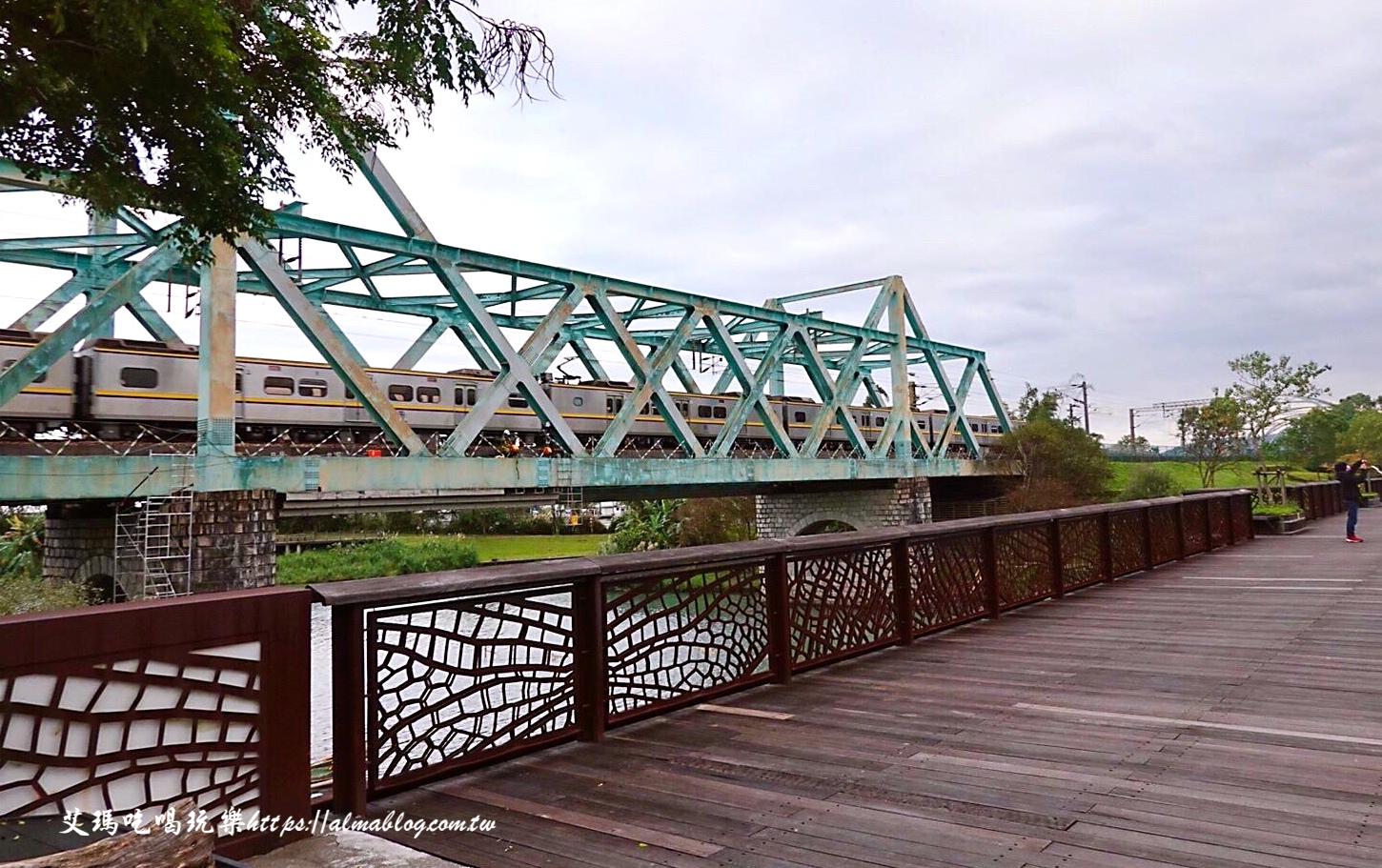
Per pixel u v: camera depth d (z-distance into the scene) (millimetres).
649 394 28094
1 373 17547
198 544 17359
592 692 4277
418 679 3645
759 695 5184
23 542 28656
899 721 4461
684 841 2953
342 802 3305
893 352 41969
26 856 1871
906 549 6926
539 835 3051
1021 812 3123
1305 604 8039
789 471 31891
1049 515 8953
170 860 1713
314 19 6438
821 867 2705
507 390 23781
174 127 5980
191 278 23031
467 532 60500
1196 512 13812
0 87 5082
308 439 23359
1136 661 5809
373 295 31641
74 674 2490
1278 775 3418
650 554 4719
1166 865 2629
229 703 2848
